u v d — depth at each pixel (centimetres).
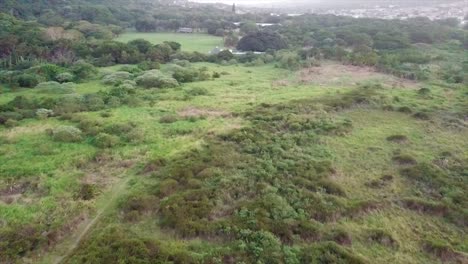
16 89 4766
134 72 5688
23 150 2900
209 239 1928
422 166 2764
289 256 1786
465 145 3266
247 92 4875
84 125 3412
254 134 3266
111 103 4150
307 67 6519
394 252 1903
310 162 2784
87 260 1700
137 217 2075
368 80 5575
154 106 4166
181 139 3212
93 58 6462
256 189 2377
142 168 2677
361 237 1989
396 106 4206
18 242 1816
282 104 4128
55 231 1930
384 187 2522
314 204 2225
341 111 4056
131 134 3206
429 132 3541
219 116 3838
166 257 1734
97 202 2256
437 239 2020
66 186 2402
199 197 2256
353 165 2833
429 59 6669
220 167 2650
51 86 4775
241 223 2012
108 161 2781
